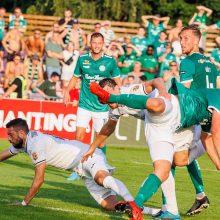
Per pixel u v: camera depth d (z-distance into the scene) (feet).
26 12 141.18
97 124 63.93
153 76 110.22
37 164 44.06
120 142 92.38
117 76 64.44
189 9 143.54
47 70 104.73
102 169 43.62
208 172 72.49
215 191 58.75
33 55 102.99
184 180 64.69
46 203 46.80
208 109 40.52
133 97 38.52
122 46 112.06
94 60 63.67
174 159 43.78
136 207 37.88
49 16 130.72
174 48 107.24
